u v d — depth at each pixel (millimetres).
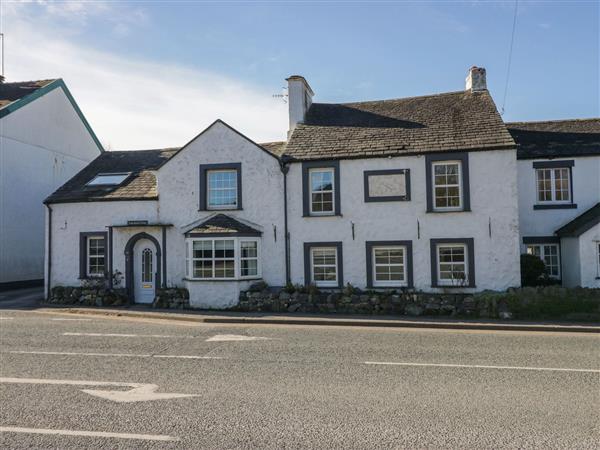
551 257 18500
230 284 16672
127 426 5656
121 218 19000
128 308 17219
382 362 8828
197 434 5410
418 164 16766
